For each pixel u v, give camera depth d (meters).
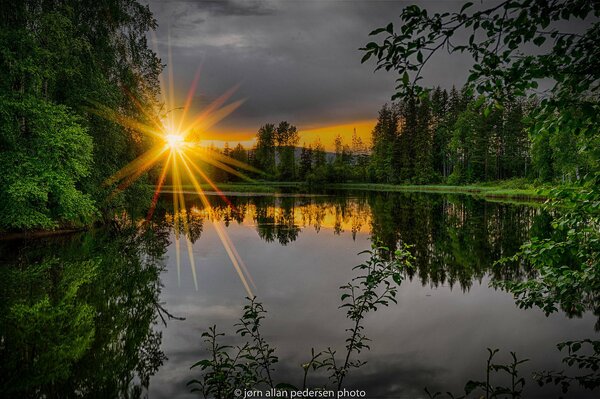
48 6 14.75
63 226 16.30
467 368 5.14
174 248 13.88
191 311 7.38
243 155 94.19
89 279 9.57
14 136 13.06
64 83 16.06
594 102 2.43
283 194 50.66
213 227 19.62
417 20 2.37
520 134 53.00
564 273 3.55
